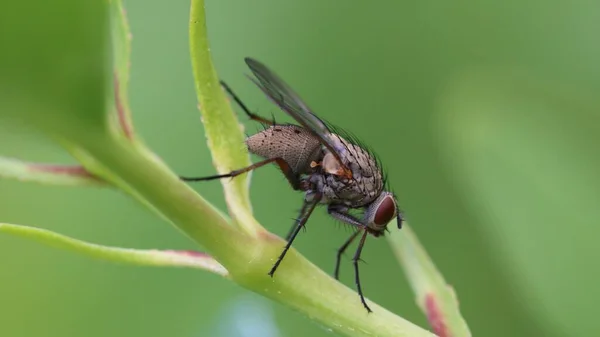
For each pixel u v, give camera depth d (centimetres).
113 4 8
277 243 9
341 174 10
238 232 9
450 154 10
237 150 9
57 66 6
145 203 8
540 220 9
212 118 9
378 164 10
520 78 10
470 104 10
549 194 9
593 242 9
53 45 6
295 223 10
